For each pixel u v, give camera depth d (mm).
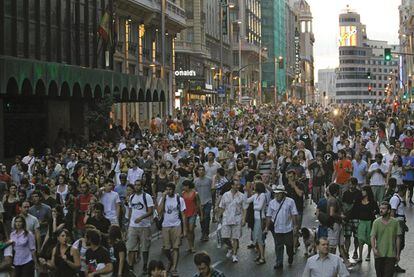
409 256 20000
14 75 36750
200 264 10406
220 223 21484
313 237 19438
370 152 32469
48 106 49750
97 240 13000
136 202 18266
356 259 19125
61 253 13734
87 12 55500
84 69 45281
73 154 29688
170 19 80812
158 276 11047
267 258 20109
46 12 48625
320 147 37219
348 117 68625
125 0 65562
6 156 45156
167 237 18234
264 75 195500
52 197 20094
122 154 27125
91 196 18359
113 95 50031
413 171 28672
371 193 18438
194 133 46125
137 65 72688
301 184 21125
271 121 60500
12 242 15344
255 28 185000
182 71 96000
